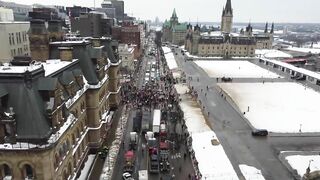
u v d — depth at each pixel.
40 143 40.22
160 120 85.81
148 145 72.19
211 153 70.62
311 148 75.56
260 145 77.12
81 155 61.12
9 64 47.78
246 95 127.50
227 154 71.38
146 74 164.75
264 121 95.19
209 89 135.62
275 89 140.50
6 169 41.75
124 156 69.25
